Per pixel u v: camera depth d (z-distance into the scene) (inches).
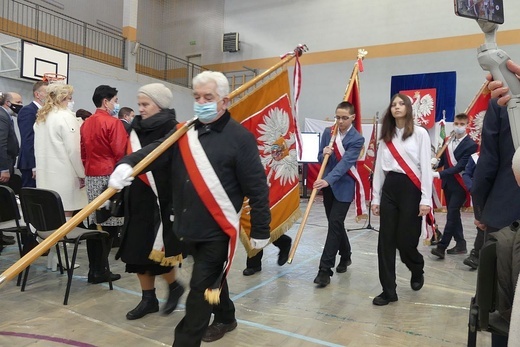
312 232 246.5
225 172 78.5
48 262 155.0
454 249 194.5
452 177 185.8
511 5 426.6
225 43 587.2
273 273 158.1
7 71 339.6
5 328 103.7
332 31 524.7
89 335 101.3
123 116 225.6
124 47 479.8
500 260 57.6
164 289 134.9
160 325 107.8
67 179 141.9
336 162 148.4
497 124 85.3
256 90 135.5
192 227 78.4
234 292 135.3
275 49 564.1
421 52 472.7
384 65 491.2
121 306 120.0
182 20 635.5
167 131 103.0
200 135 80.0
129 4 479.2
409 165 119.1
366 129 434.3
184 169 80.4
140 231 103.7
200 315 76.2
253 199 79.7
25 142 172.9
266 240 80.2
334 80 522.0
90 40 527.5
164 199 99.4
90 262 140.6
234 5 594.2
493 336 71.5
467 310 122.0
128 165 79.2
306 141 401.4
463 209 188.5
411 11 479.5
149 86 105.2
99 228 137.6
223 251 78.8
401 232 122.3
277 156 141.9
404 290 140.1
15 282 139.6
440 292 138.2
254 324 109.7
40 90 174.6
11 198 135.1
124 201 104.7
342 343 99.8
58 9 488.1
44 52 357.7
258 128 136.0
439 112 426.0
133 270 110.0
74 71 408.2
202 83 78.1
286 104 145.3
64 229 69.5
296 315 116.5
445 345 99.4
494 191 87.3
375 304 124.9
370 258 184.7
